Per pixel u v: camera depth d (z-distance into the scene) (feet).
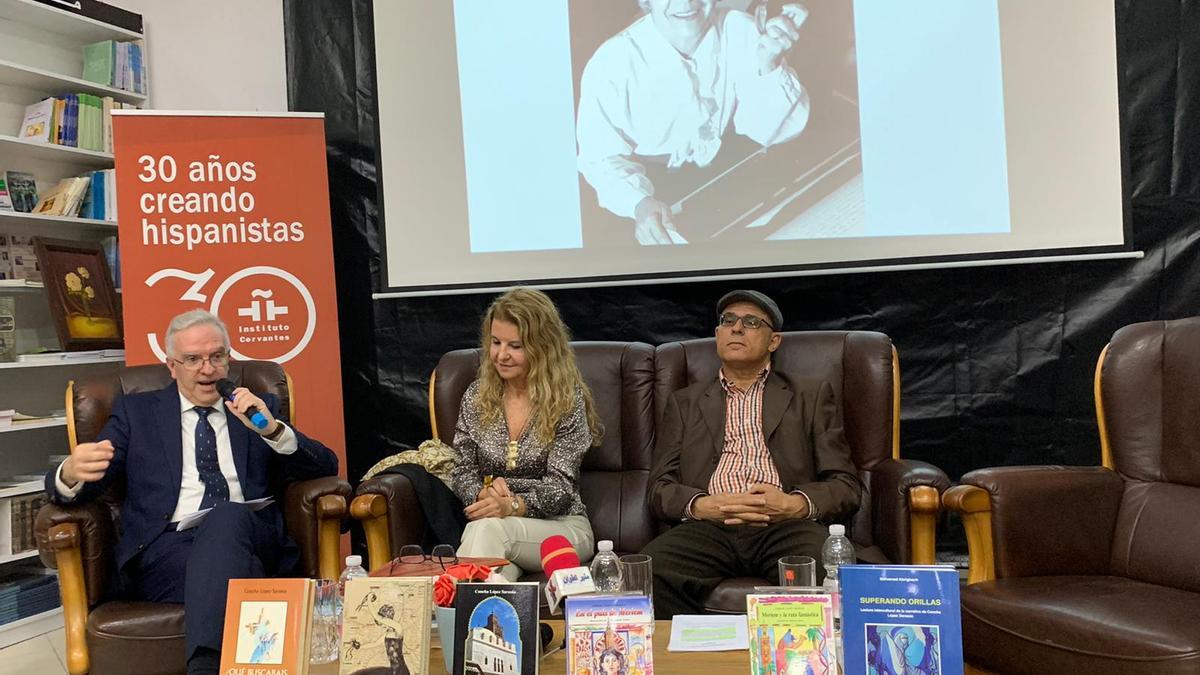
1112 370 7.74
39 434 12.63
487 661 4.94
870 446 8.59
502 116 11.68
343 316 12.52
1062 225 10.63
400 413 12.42
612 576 6.07
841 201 11.07
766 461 8.29
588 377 9.48
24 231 12.33
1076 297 10.98
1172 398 7.33
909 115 10.91
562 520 8.33
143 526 7.82
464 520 8.64
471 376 9.54
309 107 12.59
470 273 11.76
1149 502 7.19
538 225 11.66
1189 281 10.71
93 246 12.56
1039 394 11.09
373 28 11.80
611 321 11.92
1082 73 10.53
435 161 11.76
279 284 11.39
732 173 11.29
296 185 11.49
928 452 11.38
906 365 11.40
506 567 7.63
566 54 11.58
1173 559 6.76
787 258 11.20
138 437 8.14
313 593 5.14
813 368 8.91
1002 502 7.06
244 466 8.24
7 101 12.26
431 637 5.88
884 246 11.01
